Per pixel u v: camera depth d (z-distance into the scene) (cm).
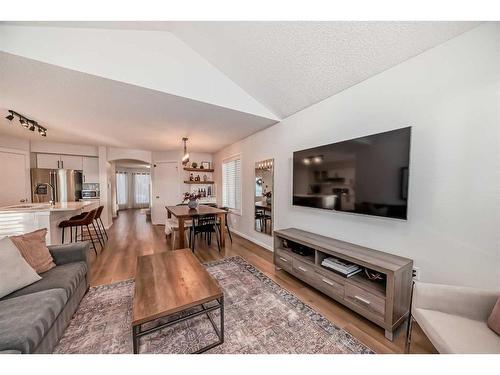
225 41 211
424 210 164
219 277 251
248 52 214
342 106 228
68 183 482
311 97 252
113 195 720
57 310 133
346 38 169
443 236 154
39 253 179
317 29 169
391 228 186
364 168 194
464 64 142
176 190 582
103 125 337
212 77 252
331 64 198
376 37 163
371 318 160
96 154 531
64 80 194
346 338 151
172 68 225
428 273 163
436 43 153
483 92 135
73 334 153
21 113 280
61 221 318
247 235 429
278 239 271
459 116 145
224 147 534
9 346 98
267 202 362
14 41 158
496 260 132
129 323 167
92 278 247
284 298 205
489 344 97
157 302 132
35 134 397
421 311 121
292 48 192
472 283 142
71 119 306
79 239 429
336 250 194
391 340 148
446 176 152
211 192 621
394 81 181
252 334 155
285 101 274
